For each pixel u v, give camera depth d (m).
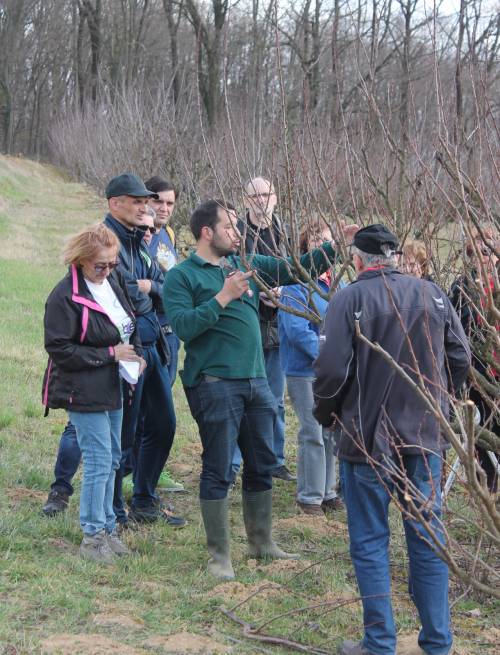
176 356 6.04
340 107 4.88
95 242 4.59
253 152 5.57
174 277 4.79
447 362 3.85
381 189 5.09
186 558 4.99
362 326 3.74
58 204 33.03
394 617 4.46
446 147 3.97
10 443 6.87
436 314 3.81
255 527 5.05
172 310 4.71
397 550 5.46
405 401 3.74
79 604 4.11
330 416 3.94
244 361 4.73
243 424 4.89
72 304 4.58
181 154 9.08
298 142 5.01
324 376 3.77
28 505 5.47
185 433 7.95
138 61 43.62
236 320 4.73
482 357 4.66
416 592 3.85
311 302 4.89
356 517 3.86
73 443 5.38
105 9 49.59
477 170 4.20
